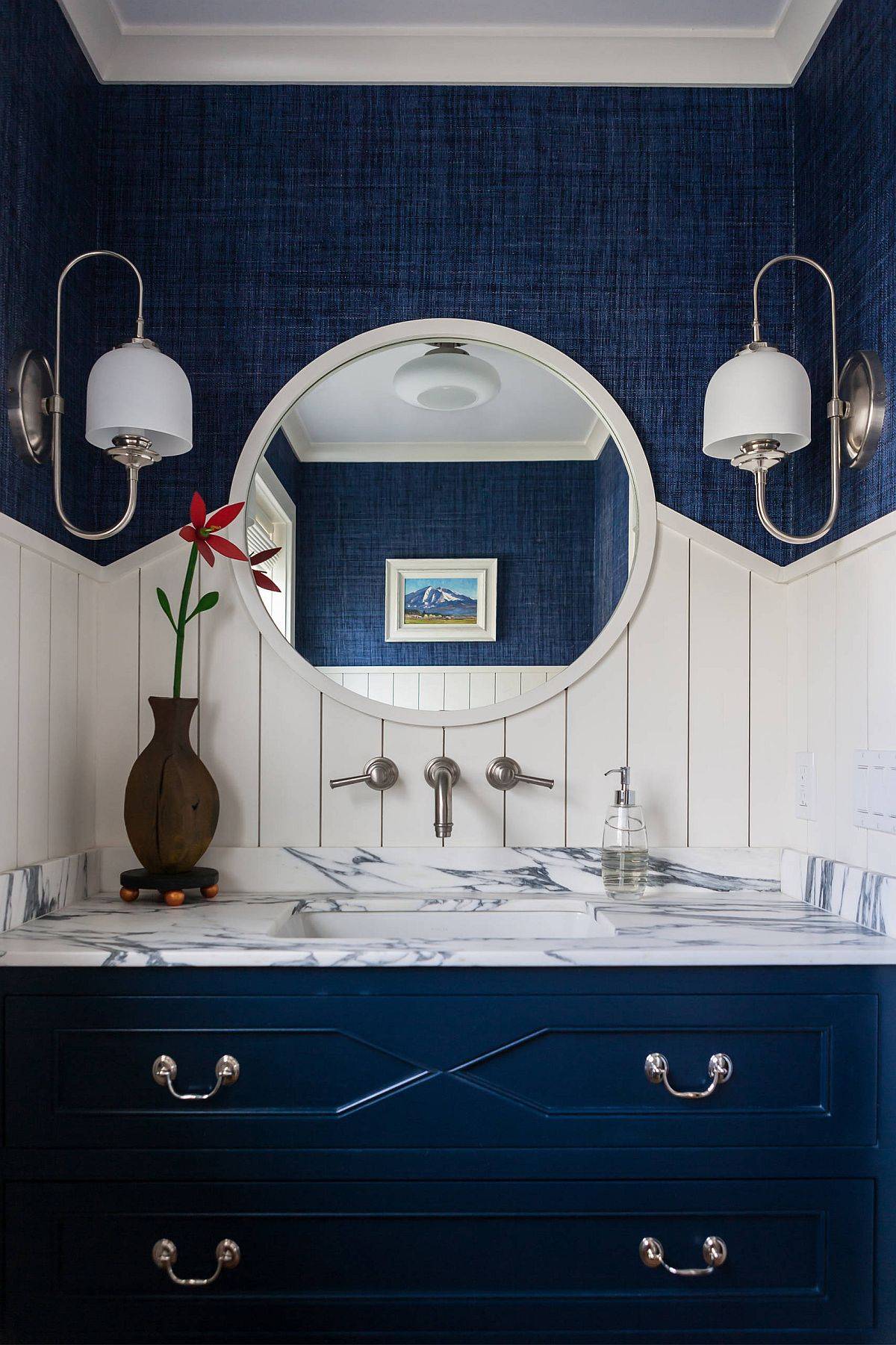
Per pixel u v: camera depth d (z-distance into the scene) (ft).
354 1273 4.39
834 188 5.67
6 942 4.54
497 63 6.22
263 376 6.23
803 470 6.08
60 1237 4.41
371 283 6.27
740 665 6.15
